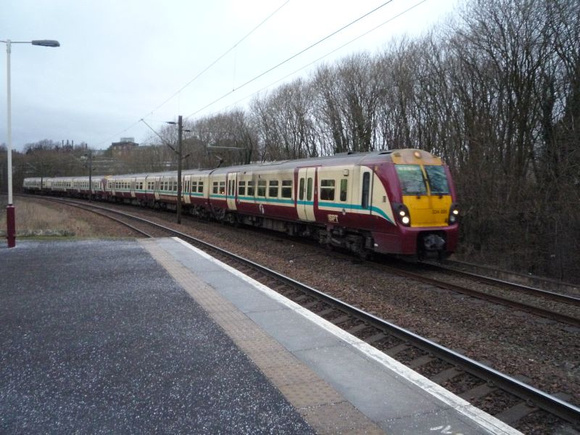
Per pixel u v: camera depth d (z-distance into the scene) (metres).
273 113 43.66
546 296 9.47
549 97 17.27
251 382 4.57
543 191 16.09
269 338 5.89
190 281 9.42
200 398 4.23
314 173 15.13
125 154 83.06
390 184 11.74
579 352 6.30
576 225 13.92
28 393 4.33
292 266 12.90
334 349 5.48
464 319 7.79
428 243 11.71
